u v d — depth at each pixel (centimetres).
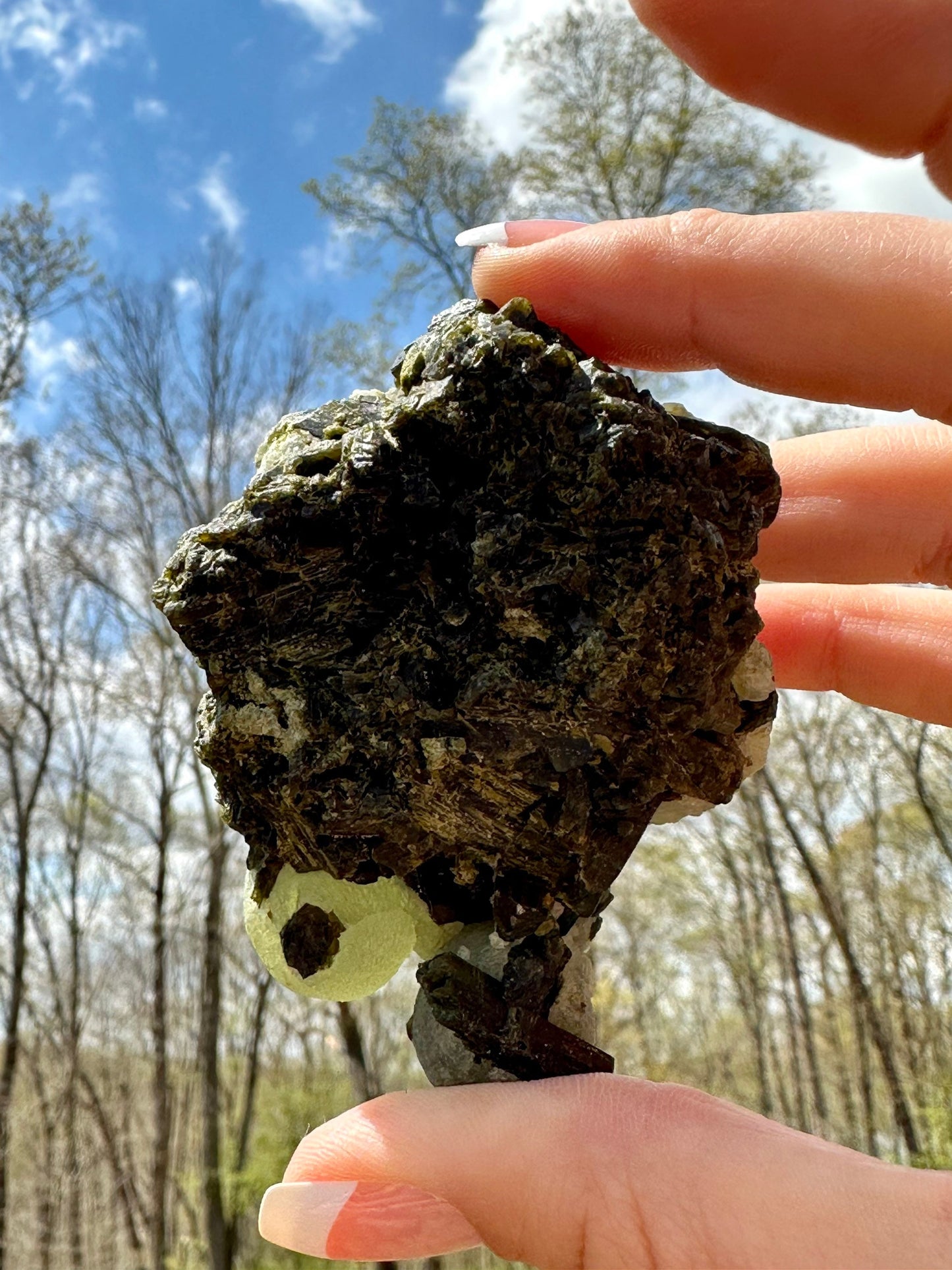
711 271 11
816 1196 8
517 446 9
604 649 9
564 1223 9
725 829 95
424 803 10
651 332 11
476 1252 72
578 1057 10
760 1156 9
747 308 11
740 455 10
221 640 10
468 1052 10
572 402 9
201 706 10
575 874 10
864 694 15
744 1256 8
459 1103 10
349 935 10
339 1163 10
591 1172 9
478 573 9
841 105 12
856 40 11
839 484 15
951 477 15
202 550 9
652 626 9
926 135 12
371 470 9
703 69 12
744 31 11
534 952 10
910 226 10
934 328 10
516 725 9
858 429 15
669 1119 9
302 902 10
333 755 10
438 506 9
